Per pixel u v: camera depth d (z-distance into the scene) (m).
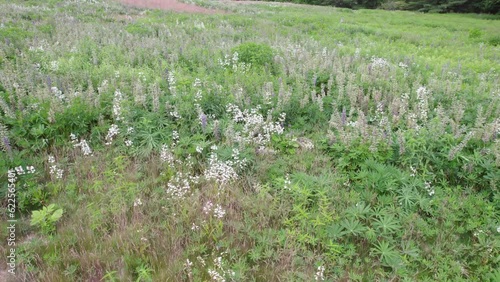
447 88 9.87
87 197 6.14
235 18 23.78
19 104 7.89
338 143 7.41
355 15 33.34
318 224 5.54
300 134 8.23
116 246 5.22
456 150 6.61
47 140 7.30
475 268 5.23
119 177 6.59
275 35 18.72
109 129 7.46
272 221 5.78
